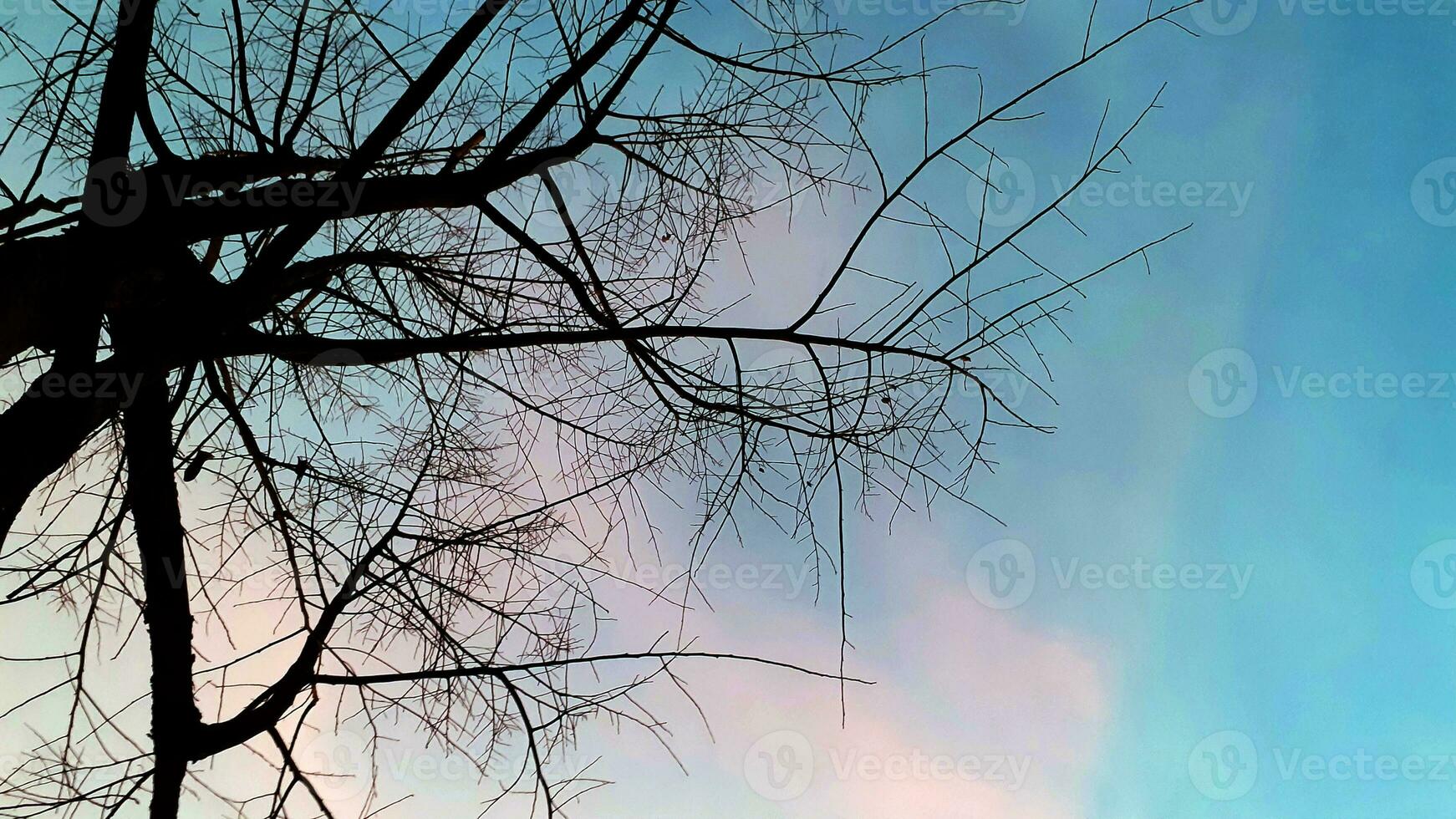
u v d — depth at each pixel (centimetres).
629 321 373
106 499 363
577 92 342
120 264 300
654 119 355
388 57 344
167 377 374
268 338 322
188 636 334
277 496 364
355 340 325
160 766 294
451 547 349
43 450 263
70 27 312
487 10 307
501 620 359
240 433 378
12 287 264
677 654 317
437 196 333
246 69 341
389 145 331
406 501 344
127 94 305
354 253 340
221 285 341
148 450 359
